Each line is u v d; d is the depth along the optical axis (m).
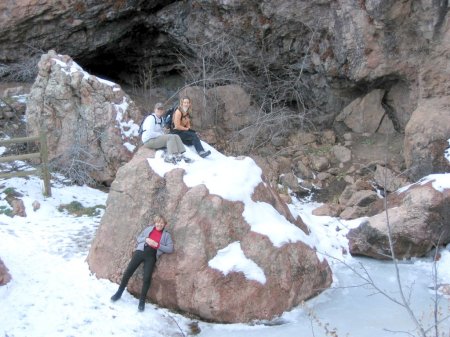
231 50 15.40
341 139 14.83
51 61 13.25
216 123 15.17
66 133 13.09
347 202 12.29
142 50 16.98
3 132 14.08
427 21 12.55
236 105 15.27
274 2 14.02
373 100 14.53
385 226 9.99
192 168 8.99
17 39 15.55
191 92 15.01
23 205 11.34
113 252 8.84
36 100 13.33
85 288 8.58
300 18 14.09
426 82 13.13
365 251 10.20
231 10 14.66
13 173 11.66
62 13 15.07
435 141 12.34
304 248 8.73
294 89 15.46
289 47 14.92
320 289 8.72
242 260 8.25
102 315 7.93
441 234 9.95
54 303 8.09
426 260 10.16
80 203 11.89
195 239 8.27
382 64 13.40
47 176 11.85
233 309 8.04
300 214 10.62
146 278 8.14
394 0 12.44
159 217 8.31
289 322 8.15
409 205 10.14
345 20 13.31
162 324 7.94
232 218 8.45
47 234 10.38
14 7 14.91
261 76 15.90
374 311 8.41
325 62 14.30
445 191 10.12
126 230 8.80
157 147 9.31
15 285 8.41
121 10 15.27
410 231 9.93
